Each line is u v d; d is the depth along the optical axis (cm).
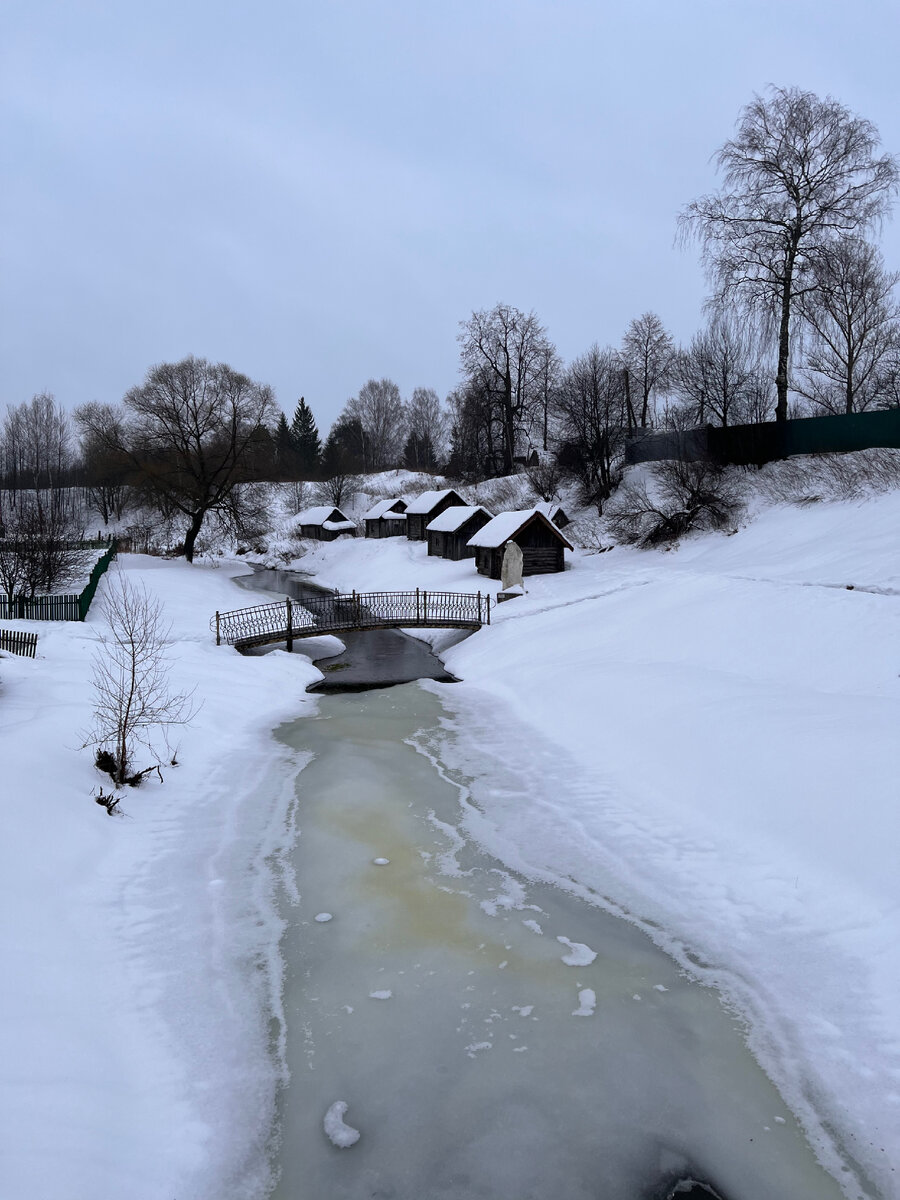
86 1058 646
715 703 1417
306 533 6931
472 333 6162
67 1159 533
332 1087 652
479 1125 611
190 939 869
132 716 1405
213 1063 677
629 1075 659
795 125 3139
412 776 1398
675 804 1163
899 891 824
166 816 1198
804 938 819
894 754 1021
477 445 6631
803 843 962
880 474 2766
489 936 876
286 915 925
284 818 1217
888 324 4025
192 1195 544
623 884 979
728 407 4075
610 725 1516
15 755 1116
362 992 777
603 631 2181
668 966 809
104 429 5559
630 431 5166
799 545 2583
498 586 3466
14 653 1973
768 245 3250
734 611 1923
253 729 1720
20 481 8244
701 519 3425
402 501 5959
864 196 3086
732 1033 705
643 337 6022
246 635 2692
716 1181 556
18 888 845
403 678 2352
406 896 969
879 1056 655
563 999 761
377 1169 571
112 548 4766
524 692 1911
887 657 1422
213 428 5147
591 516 4400
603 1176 562
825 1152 576
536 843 1108
